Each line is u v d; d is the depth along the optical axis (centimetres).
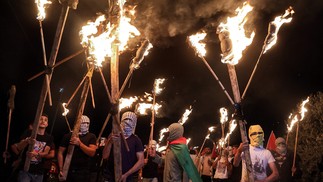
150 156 1016
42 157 700
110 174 593
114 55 543
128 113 616
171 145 703
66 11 572
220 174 1186
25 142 686
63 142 666
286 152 798
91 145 684
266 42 528
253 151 663
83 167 663
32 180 693
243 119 534
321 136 1000
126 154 594
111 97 541
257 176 650
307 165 996
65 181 659
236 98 535
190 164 683
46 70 568
